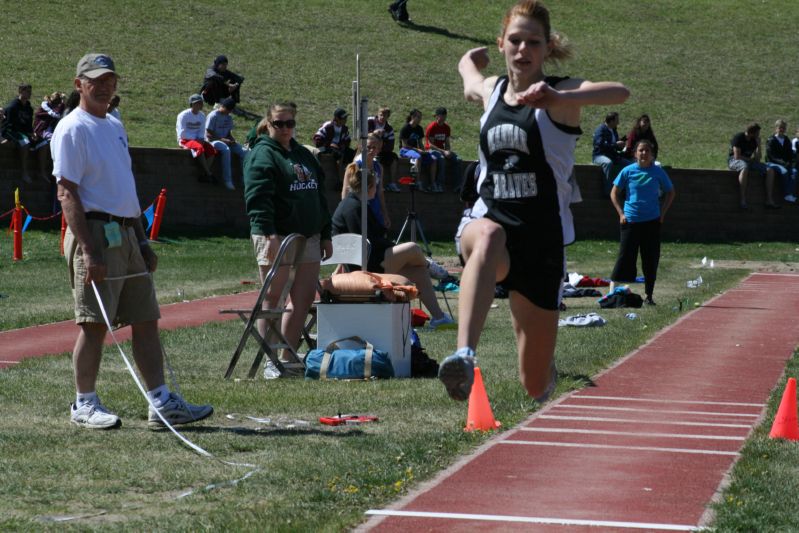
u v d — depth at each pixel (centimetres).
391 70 8412
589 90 937
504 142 1005
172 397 1559
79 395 1563
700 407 1834
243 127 6731
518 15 1001
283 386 1936
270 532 1012
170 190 5494
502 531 1052
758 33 10419
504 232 970
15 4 8488
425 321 2786
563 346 2480
